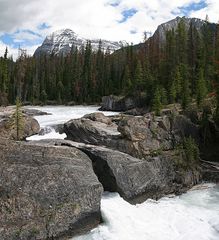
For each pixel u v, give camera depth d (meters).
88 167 27.83
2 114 54.75
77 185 25.03
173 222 26.92
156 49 99.12
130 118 39.81
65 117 64.44
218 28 81.75
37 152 26.61
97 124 42.84
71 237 24.08
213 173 38.47
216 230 25.58
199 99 53.78
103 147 34.94
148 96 73.69
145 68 86.38
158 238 24.31
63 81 125.94
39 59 147.12
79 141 40.28
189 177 36.56
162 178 34.38
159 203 31.27
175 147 40.84
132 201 30.64
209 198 32.78
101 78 117.81
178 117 44.06
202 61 73.25
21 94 126.50
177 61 79.81
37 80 125.19
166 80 75.00
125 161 31.53
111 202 28.62
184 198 32.91
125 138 37.91
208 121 47.69
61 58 146.50
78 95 116.81
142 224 26.34
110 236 24.33
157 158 35.88
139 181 31.52
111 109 83.88
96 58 132.00
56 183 24.47
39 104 115.50
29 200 23.12
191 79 71.62
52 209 23.52
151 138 39.28
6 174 23.84
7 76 120.19
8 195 22.88
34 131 48.00
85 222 24.97
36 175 24.38
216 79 59.16
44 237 22.78
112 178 30.05
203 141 46.94
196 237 24.45
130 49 112.38
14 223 22.11
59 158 26.81
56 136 49.50
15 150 25.98
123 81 98.62
